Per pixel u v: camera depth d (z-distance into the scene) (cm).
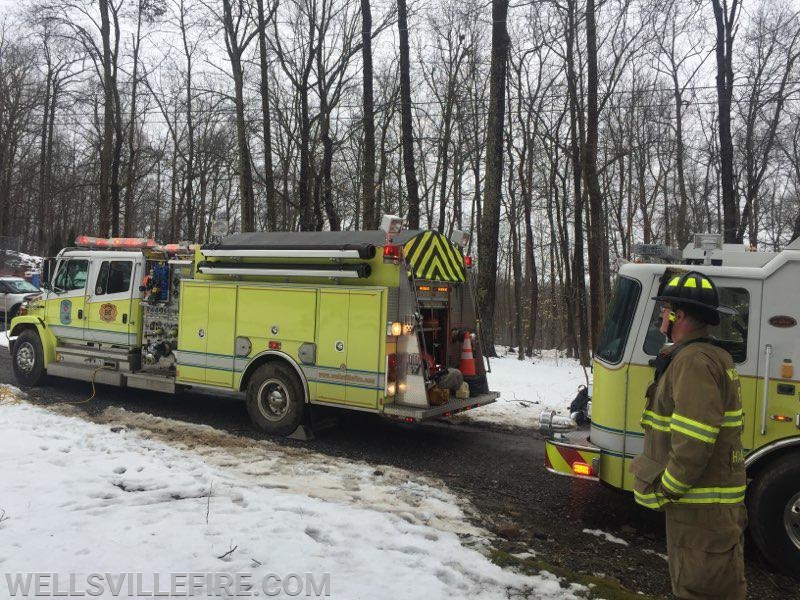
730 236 1532
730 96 1597
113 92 2164
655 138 2402
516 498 567
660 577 409
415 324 686
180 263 866
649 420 284
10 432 644
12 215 4475
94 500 455
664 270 469
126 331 902
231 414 869
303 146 1791
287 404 741
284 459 639
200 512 437
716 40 1547
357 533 420
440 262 761
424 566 371
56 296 982
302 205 1788
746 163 2025
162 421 782
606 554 446
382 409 679
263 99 1823
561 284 2983
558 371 1386
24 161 4397
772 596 394
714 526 258
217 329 798
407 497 535
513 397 1066
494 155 1446
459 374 725
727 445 262
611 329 494
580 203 1869
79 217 4675
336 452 698
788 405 425
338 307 707
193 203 3712
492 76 1419
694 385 255
